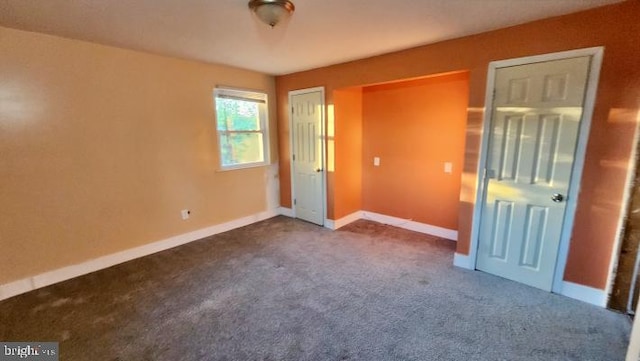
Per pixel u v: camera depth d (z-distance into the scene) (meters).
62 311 2.26
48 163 2.58
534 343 1.85
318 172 4.08
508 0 1.88
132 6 1.92
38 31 2.39
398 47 2.88
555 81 2.20
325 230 4.01
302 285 2.59
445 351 1.80
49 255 2.65
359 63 3.34
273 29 2.36
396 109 3.86
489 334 1.94
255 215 4.41
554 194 2.31
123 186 3.05
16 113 2.39
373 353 1.79
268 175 4.52
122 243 3.10
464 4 1.93
